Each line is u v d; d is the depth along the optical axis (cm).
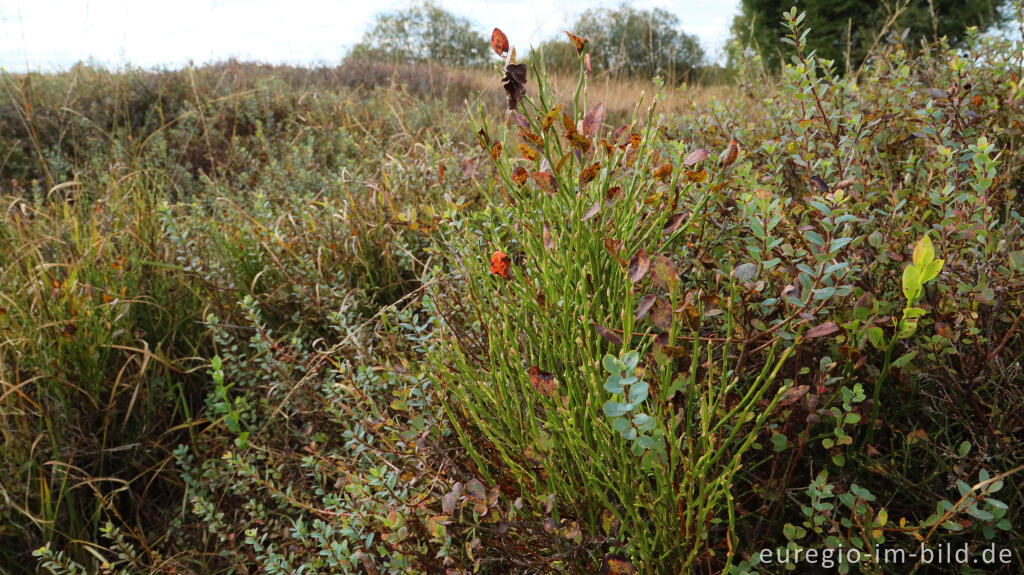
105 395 220
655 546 120
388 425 157
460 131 480
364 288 249
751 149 237
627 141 133
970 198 143
